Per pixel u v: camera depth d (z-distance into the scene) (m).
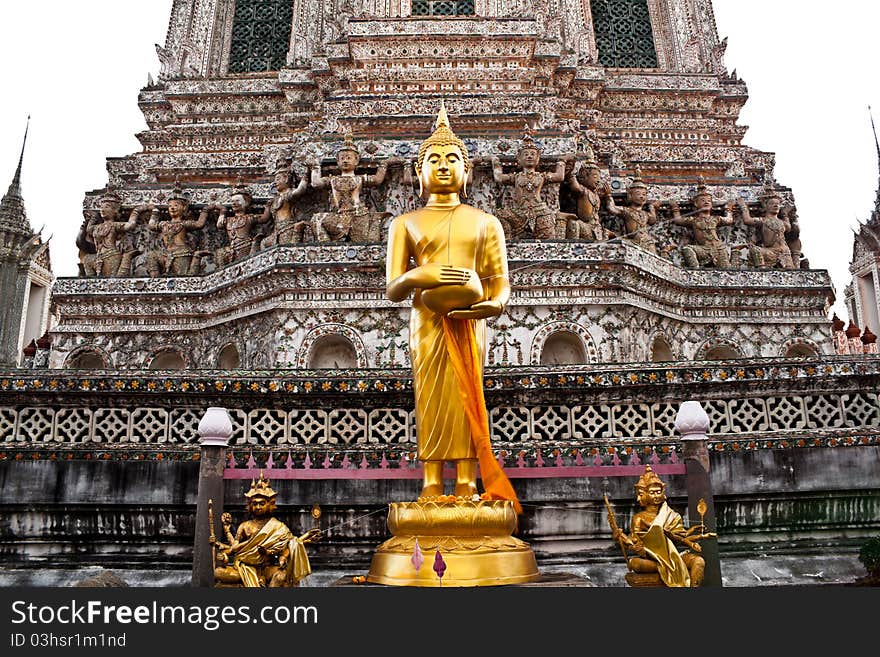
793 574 8.09
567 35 23.20
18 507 8.49
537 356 12.73
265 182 16.27
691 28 23.73
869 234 22.91
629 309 13.20
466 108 16.89
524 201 13.84
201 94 21.27
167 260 15.48
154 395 8.97
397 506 6.57
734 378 8.98
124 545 8.64
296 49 22.67
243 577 6.08
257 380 9.02
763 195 16.86
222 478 7.22
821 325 15.23
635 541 6.42
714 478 8.69
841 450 8.76
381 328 12.81
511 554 6.35
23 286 21.62
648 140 20.58
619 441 8.79
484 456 6.80
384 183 14.76
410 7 20.03
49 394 8.91
